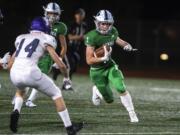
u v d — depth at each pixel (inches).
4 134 586.6
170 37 1978.3
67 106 812.0
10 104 812.6
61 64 570.3
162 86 1243.2
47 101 856.9
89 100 890.1
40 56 581.6
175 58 1975.9
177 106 851.4
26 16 2124.8
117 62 1957.4
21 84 579.8
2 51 1909.4
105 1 2187.5
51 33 762.8
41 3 2130.9
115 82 671.1
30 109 764.6
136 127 641.0
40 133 593.0
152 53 1973.4
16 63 580.1
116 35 681.0
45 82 574.2
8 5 2116.1
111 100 714.8
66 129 571.5
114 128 630.5
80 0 2148.1
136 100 919.0
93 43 666.2
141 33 1971.0
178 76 1695.4
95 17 665.0
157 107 830.5
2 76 1321.4
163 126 653.3
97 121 681.0
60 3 2126.0
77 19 1080.2
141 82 1353.3
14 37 1913.1
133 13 2230.6
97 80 690.8
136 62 1963.6
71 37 1067.3
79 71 1695.4
